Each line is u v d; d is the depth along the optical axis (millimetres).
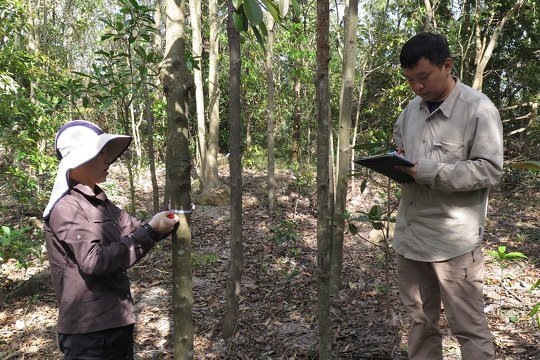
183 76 2180
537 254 5496
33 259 5691
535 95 9992
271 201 8039
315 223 7477
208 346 3480
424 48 2145
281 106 14242
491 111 2166
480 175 2113
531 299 3988
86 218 1929
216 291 4578
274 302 4207
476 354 2289
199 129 9422
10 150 6309
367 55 9461
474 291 2311
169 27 2182
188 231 2211
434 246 2342
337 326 3615
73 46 14016
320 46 2236
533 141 9703
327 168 2299
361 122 11789
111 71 4332
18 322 3979
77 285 1930
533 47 10383
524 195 9047
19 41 7844
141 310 4191
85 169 2004
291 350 3318
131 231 2197
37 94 5734
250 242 6383
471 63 10891
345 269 5082
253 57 12172
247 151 13453
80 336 1947
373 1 9773
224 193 8742
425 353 2629
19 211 6605
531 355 3023
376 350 3227
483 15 8906
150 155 5195
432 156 2326
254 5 1672
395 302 4074
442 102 2303
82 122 2072
